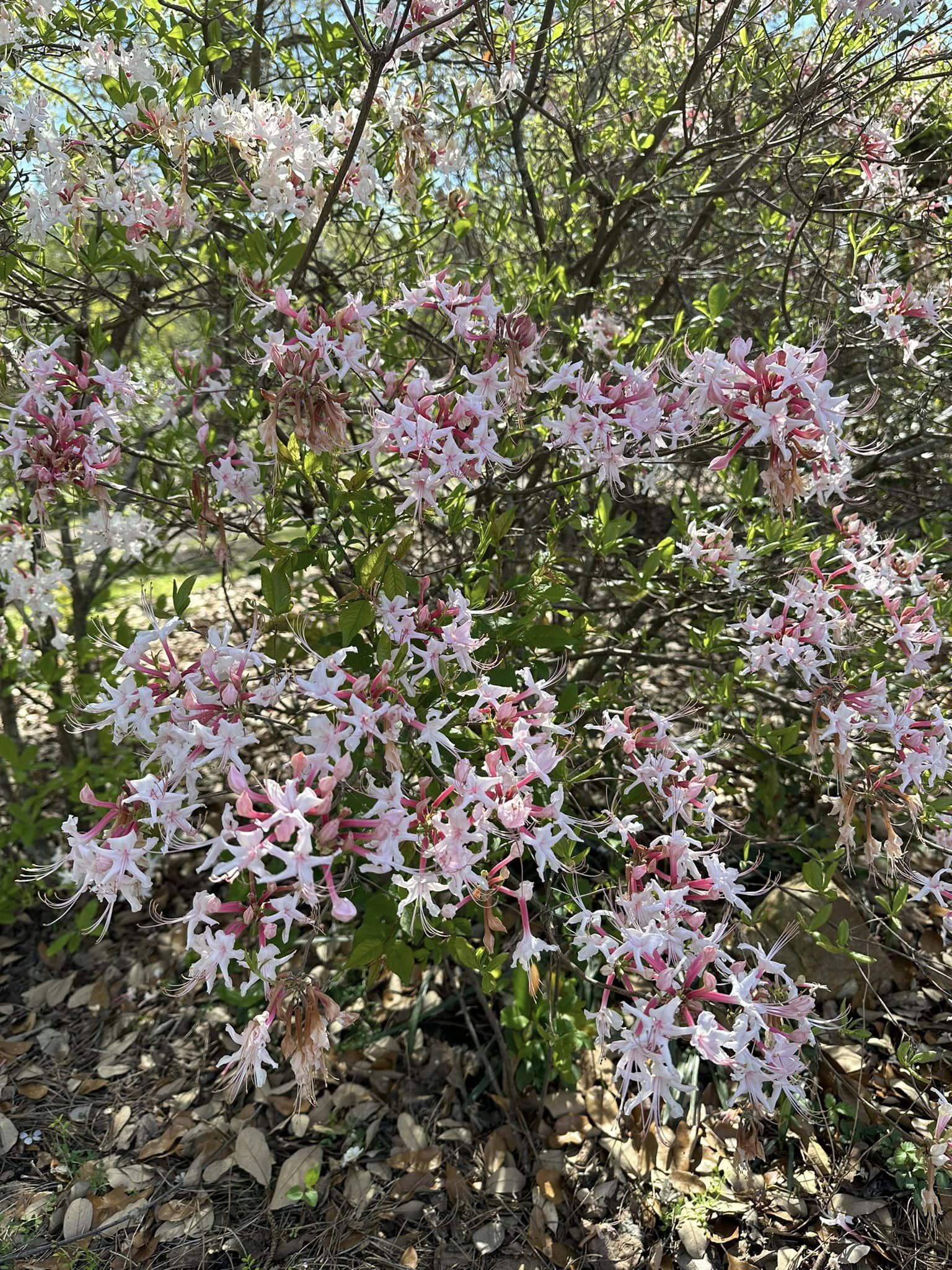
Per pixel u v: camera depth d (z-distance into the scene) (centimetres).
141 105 214
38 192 238
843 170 318
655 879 185
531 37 303
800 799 350
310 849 140
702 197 331
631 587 269
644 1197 247
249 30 271
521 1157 261
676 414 207
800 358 186
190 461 287
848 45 289
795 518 269
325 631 261
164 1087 287
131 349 360
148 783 158
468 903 216
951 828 226
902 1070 268
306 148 220
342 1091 280
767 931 296
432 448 192
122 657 169
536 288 296
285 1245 238
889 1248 229
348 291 321
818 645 229
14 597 264
